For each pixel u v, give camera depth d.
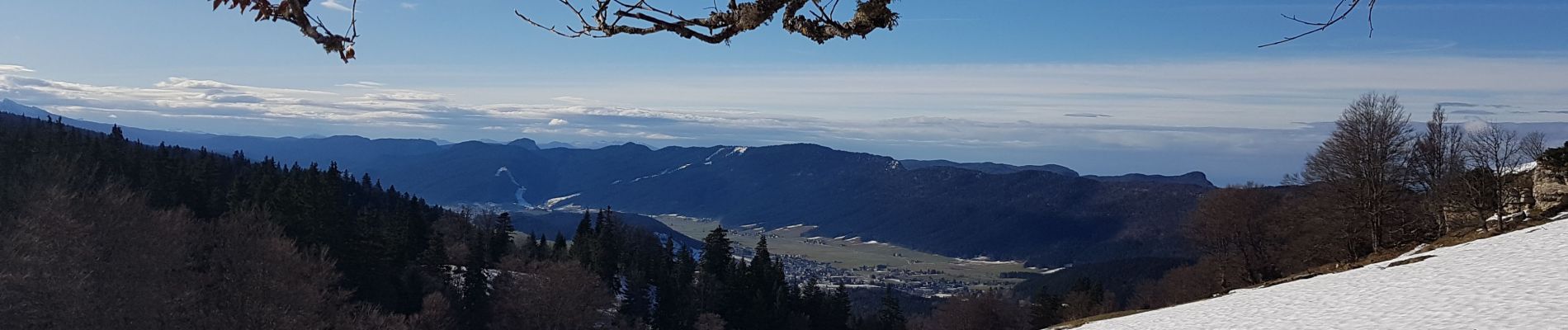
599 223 120.25
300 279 46.81
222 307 44.31
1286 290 38.00
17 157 71.12
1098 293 104.88
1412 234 58.56
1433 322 23.02
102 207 43.69
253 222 56.31
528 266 79.44
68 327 36.38
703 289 100.62
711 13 4.04
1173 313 37.38
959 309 108.94
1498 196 51.22
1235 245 69.00
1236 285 66.81
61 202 40.97
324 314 47.94
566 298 72.62
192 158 128.88
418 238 84.25
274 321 43.00
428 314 61.84
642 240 136.75
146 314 39.81
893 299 116.00
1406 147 59.28
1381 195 56.81
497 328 71.31
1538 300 22.95
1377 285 33.09
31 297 35.97
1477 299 25.12
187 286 43.53
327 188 75.69
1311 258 62.16
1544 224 42.62
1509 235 40.78
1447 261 36.28
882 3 4.02
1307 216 60.97
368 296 67.19
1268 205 67.75
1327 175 60.16
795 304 105.06
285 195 71.81
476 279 78.69
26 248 37.25
